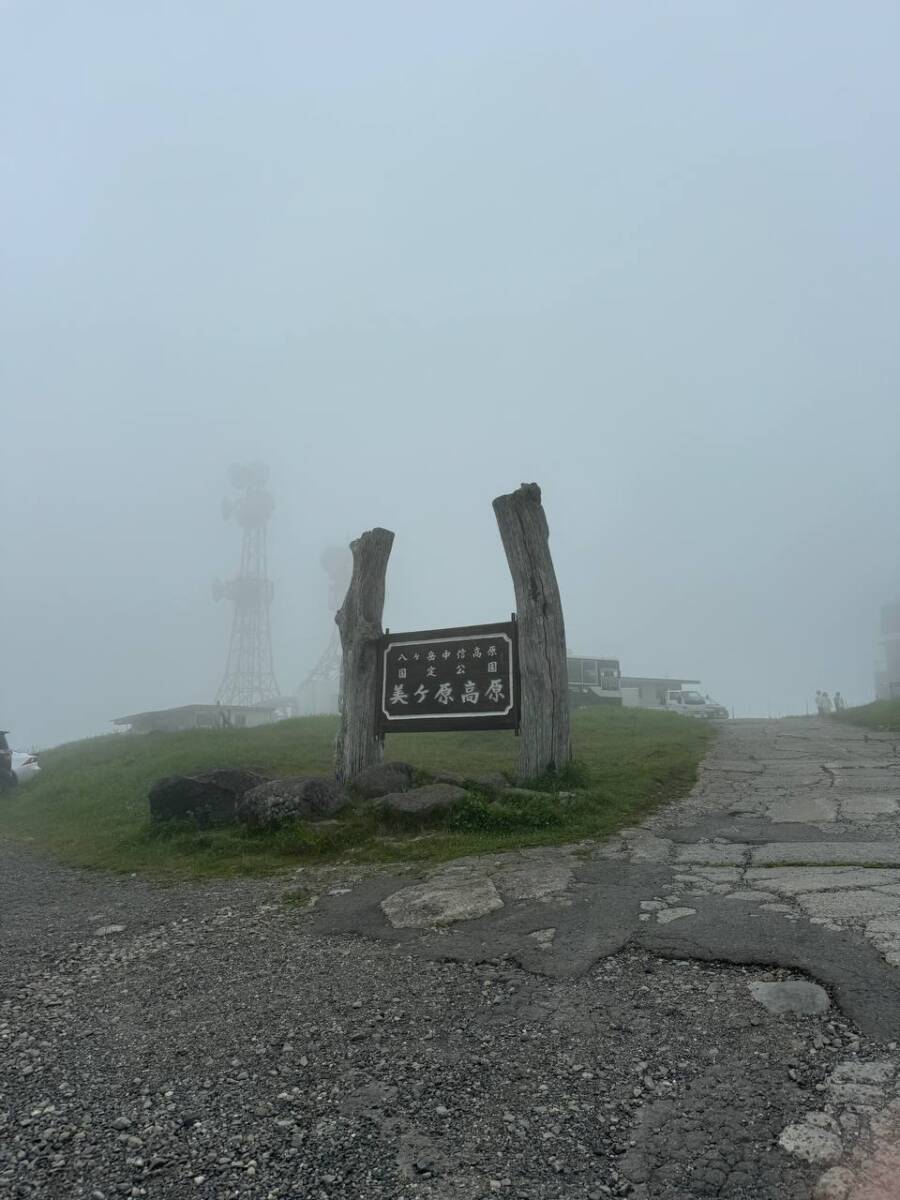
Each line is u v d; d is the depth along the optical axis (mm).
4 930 6613
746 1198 2629
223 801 10086
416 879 7047
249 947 5629
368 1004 4410
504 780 10492
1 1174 2975
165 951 5719
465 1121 3182
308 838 8609
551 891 6246
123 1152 3102
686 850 7484
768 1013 3895
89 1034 4324
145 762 16578
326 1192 2787
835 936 4746
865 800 9766
